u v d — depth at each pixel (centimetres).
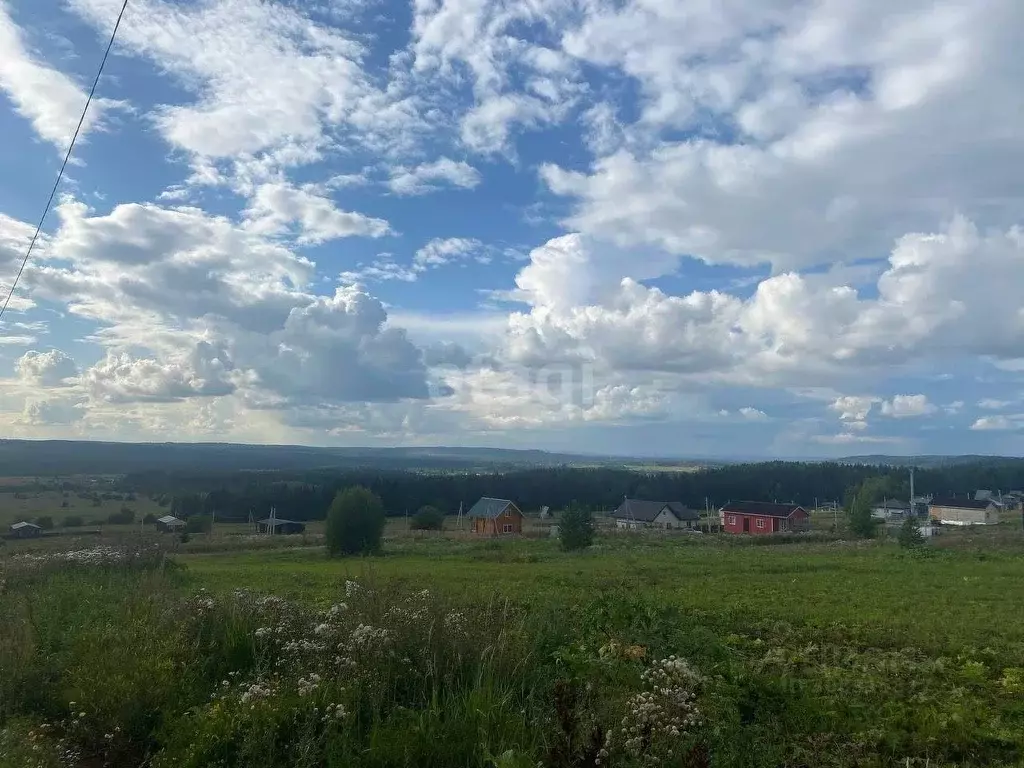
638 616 1009
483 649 765
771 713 736
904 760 654
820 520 8562
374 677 710
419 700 711
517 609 1088
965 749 679
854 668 979
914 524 4066
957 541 4450
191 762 584
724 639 1132
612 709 635
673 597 1695
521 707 680
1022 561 2859
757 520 7538
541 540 5006
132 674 752
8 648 852
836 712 730
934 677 941
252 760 574
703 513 9375
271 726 610
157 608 1027
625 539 5034
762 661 984
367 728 650
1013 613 1512
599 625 986
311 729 602
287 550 4438
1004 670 986
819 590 1894
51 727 718
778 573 2419
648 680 723
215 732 611
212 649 899
